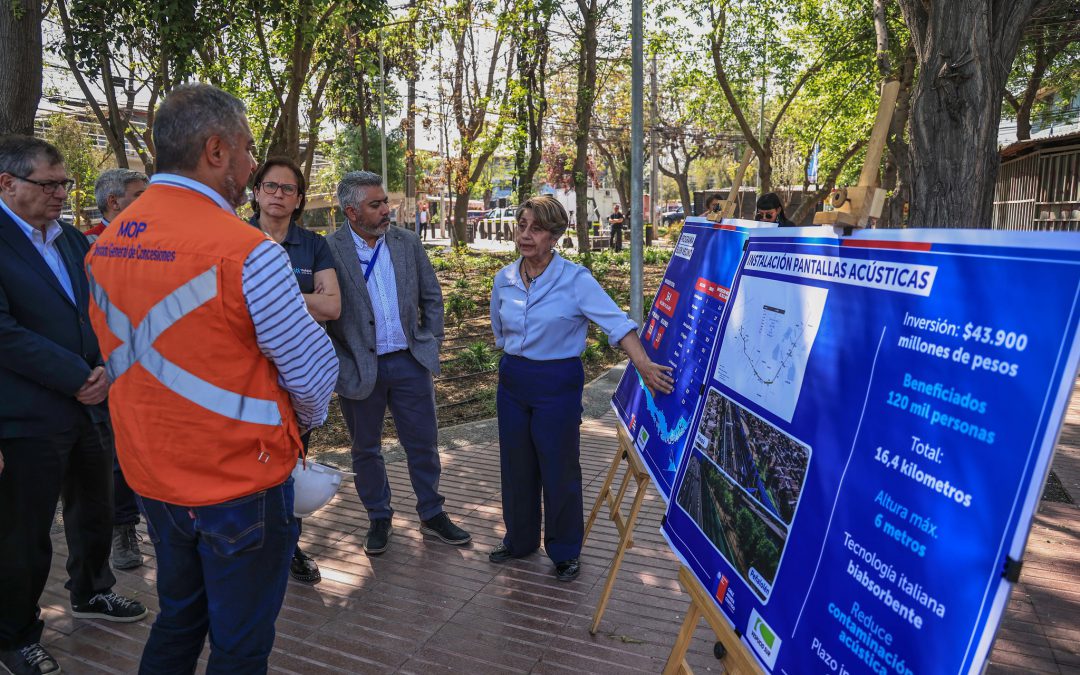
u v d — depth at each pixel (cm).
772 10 1591
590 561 372
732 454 197
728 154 3756
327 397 212
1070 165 1390
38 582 277
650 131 2938
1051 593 338
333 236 376
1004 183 1795
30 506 270
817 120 2045
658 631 306
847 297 157
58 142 2272
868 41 1462
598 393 720
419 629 309
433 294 394
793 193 2845
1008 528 107
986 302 119
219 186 195
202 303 181
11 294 270
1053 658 289
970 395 118
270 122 1284
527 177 1941
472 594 339
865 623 131
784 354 179
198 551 201
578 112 1967
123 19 931
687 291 299
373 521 385
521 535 365
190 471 188
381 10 1034
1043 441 104
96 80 973
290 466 202
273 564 201
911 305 136
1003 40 477
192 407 185
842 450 148
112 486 313
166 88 986
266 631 204
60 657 290
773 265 197
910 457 129
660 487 255
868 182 157
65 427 277
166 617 208
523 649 294
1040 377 106
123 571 363
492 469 507
